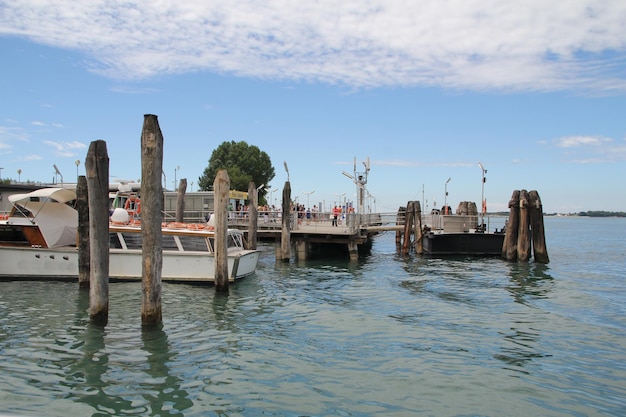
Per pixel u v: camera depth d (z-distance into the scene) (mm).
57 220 21812
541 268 27359
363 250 39469
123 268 20500
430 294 19422
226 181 18453
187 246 20672
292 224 33125
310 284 21812
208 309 16297
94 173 13078
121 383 9875
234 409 8789
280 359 11352
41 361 11039
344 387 9781
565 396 9438
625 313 16266
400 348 12219
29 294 18188
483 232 34312
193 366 10844
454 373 10547
